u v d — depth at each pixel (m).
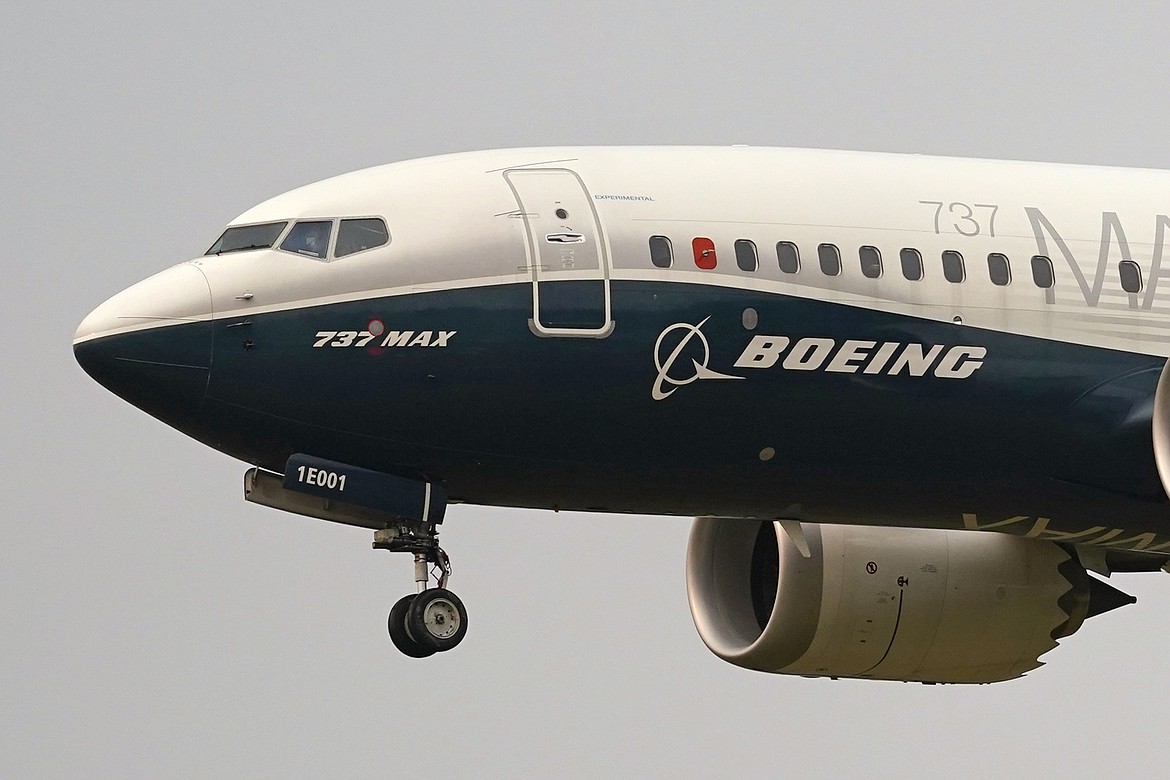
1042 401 75.94
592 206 72.25
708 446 72.69
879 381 73.69
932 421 74.81
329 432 70.00
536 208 71.81
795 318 72.62
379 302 69.69
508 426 70.69
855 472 75.06
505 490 73.25
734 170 75.12
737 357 71.88
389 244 70.56
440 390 69.81
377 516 73.31
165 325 68.56
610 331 70.69
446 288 70.00
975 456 75.94
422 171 73.25
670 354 71.12
